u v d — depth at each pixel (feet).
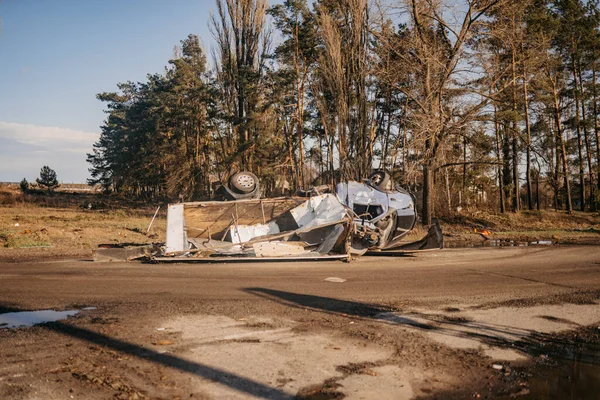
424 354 16.35
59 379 13.41
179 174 142.82
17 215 86.17
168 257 38.47
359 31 94.63
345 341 17.48
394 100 120.98
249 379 13.74
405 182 87.30
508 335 18.90
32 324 19.12
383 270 35.22
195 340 17.20
